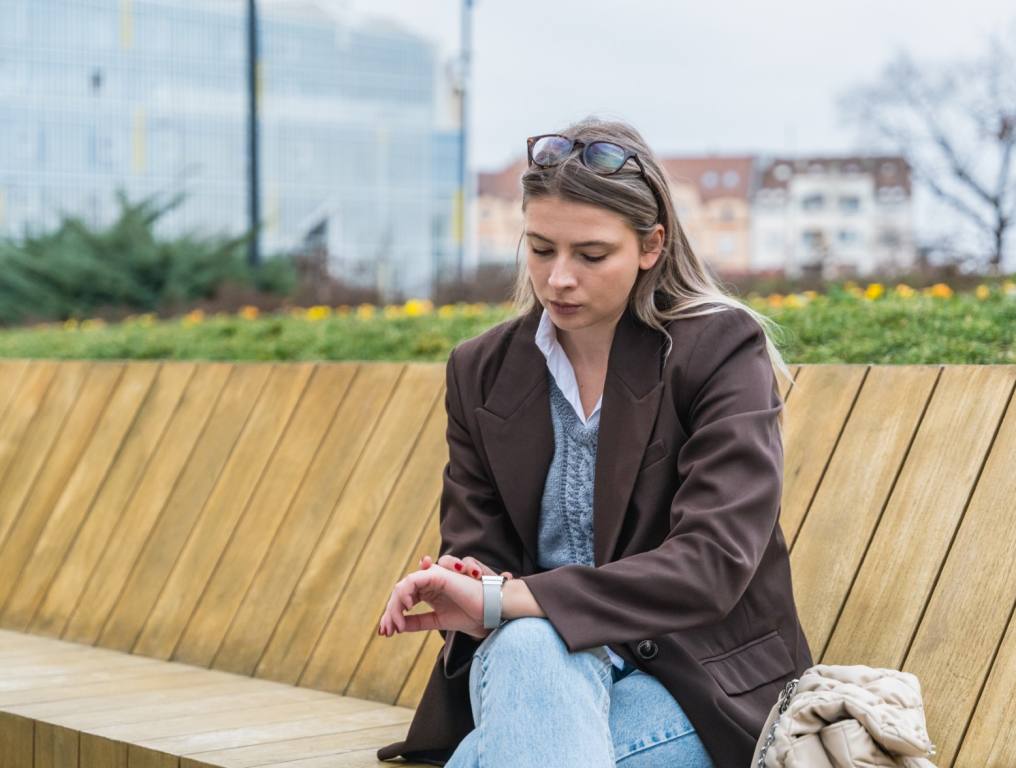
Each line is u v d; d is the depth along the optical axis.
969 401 2.93
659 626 2.21
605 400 2.46
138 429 4.53
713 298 2.51
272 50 23.89
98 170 22.38
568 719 2.17
